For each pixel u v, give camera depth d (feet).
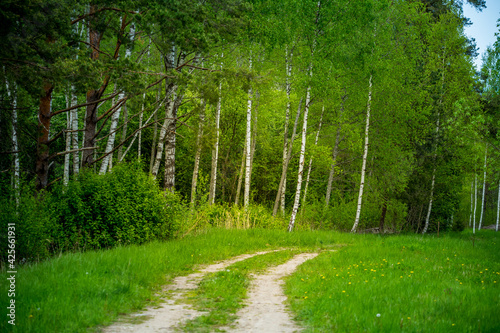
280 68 85.46
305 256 54.39
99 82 46.09
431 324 21.62
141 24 54.65
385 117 96.84
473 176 113.80
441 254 55.52
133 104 58.13
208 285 31.94
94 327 20.86
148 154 120.88
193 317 23.86
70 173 99.45
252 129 108.47
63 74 42.37
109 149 62.80
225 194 134.51
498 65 75.36
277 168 132.46
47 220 43.39
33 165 65.82
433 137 101.40
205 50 56.54
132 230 52.13
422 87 102.63
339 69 78.43
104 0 52.47
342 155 111.14
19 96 57.16
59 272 30.53
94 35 60.49
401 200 105.60
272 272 41.06
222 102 94.99
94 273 31.17
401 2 98.99
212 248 52.95
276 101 90.07
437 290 30.14
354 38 80.48
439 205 117.60
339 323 22.09
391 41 94.53
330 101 88.89
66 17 44.32
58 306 22.57
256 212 84.89
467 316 23.62
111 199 51.47
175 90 66.85
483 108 95.50
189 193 130.00
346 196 118.73
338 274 36.86
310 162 102.27
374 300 26.17
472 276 37.88
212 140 64.23
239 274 37.22
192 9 54.70
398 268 41.32
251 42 78.95
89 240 49.26
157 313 24.43
